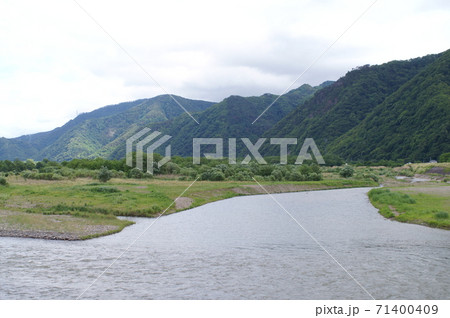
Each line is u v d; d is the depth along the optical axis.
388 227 38.91
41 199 51.75
